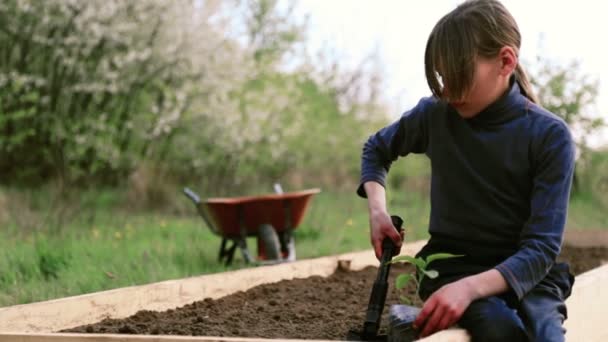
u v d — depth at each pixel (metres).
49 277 4.87
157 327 3.03
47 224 7.90
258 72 13.77
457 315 2.18
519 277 2.23
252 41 14.50
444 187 2.58
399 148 2.85
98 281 4.57
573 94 10.02
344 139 15.64
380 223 2.65
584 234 6.59
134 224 8.71
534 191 2.38
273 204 6.09
